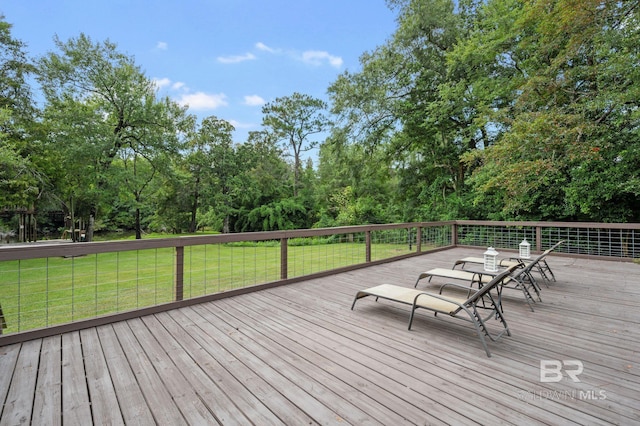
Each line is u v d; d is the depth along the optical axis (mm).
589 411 1820
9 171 12898
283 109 28891
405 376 2223
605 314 3547
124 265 11242
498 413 1799
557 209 9141
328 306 3883
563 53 7633
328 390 2053
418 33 12234
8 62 14500
